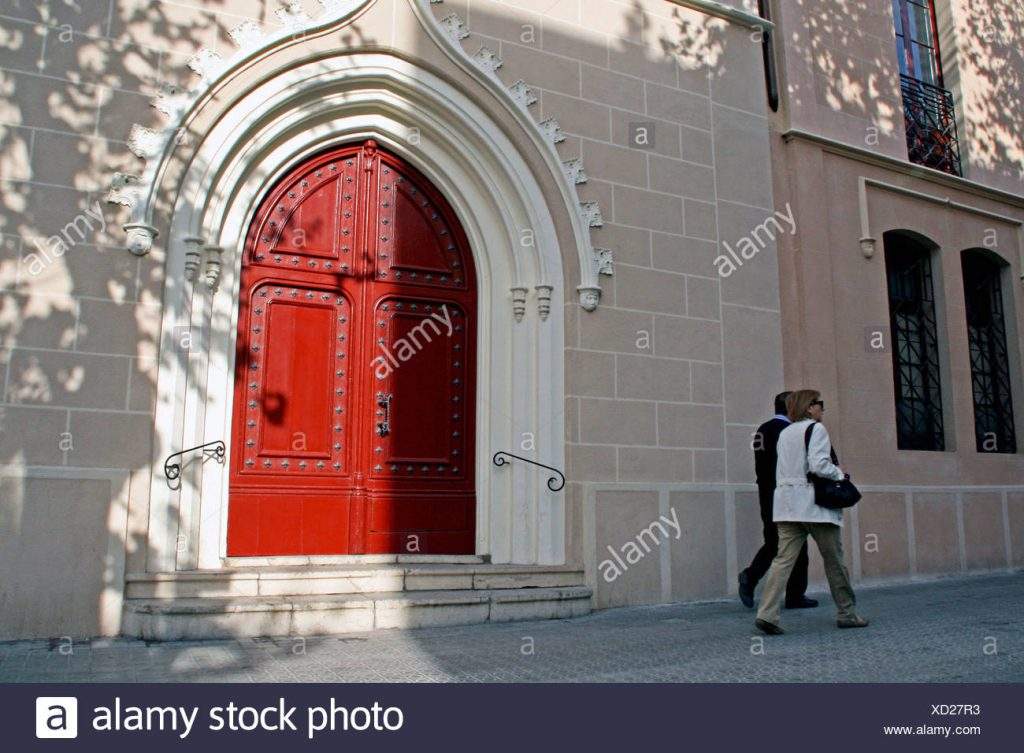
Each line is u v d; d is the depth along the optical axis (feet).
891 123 32.37
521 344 23.95
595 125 25.44
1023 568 32.32
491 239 24.56
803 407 19.31
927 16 36.45
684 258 26.18
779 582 18.84
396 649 17.02
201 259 20.45
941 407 32.27
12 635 17.44
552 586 22.16
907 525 29.19
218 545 20.36
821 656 16.49
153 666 15.34
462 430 24.14
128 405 19.06
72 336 18.75
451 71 23.82
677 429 25.05
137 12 20.31
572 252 24.36
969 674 15.08
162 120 20.24
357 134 23.81
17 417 18.04
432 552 23.15
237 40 21.25
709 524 25.04
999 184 35.32
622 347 24.58
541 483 23.12
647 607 23.21
